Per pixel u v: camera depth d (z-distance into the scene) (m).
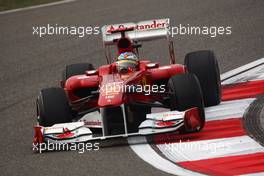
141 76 29.50
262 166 24.03
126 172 24.98
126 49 30.95
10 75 44.97
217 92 32.09
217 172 23.98
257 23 51.19
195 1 61.31
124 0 66.12
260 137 27.16
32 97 38.94
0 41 55.91
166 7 60.09
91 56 47.34
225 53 43.88
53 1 70.06
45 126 28.77
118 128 29.12
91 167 25.94
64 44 51.94
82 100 30.47
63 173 25.67
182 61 43.50
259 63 40.34
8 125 33.69
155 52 46.44
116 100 27.59
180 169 24.67
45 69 45.38
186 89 28.31
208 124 29.58
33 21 61.50
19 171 26.53
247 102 32.25
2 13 66.94
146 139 28.45
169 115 27.56
